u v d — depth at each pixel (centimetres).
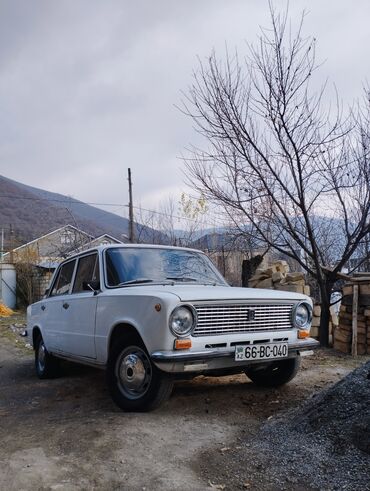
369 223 875
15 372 750
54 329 627
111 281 516
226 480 309
